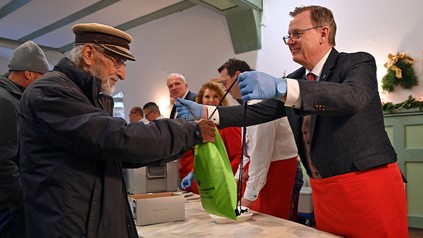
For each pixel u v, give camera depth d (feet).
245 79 3.34
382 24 12.96
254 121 4.79
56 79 3.15
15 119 5.16
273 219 4.92
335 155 3.92
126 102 24.40
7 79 5.52
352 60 3.87
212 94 7.30
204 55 19.08
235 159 6.50
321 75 4.07
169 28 21.07
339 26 14.02
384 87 12.79
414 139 12.23
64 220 2.89
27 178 3.06
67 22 21.36
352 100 3.34
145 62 22.89
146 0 18.70
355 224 3.82
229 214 3.76
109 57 3.45
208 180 3.83
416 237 11.34
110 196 3.16
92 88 3.23
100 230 3.05
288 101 3.32
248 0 15.64
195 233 4.30
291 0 15.51
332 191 3.96
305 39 4.05
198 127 3.49
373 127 3.84
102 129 2.91
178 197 4.97
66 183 2.94
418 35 12.16
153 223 4.78
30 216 3.02
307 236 4.03
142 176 6.13
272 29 16.17
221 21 18.21
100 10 19.88
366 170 3.80
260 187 5.75
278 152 5.99
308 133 4.35
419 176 12.14
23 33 23.52
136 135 2.98
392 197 3.81
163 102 21.54
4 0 18.70
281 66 15.87
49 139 2.97
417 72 12.20
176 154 3.38
